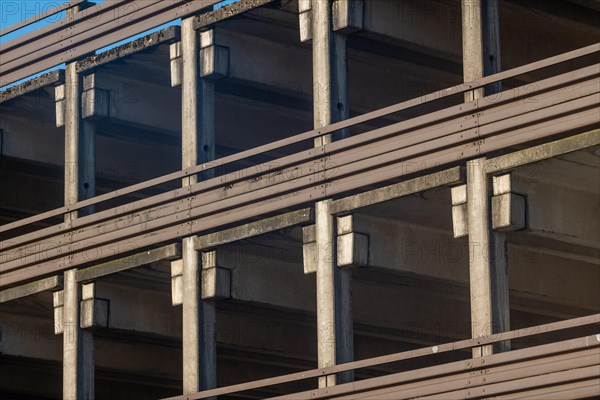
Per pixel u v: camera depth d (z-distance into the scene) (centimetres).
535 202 4444
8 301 5981
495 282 4334
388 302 5884
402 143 4600
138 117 5928
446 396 4272
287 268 5512
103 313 5697
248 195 5053
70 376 5656
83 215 5744
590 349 3966
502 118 4347
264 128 6275
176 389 7356
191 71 5397
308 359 6531
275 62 5581
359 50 5172
